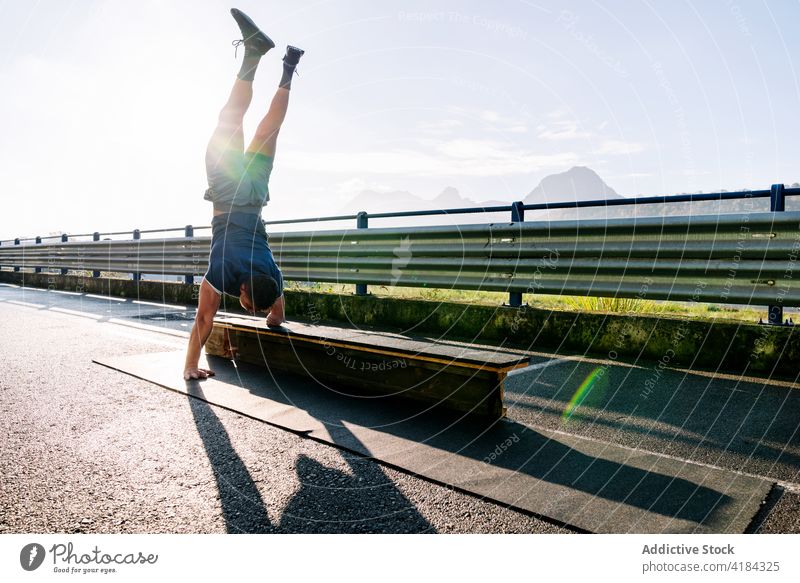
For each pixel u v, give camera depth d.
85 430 3.29
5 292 14.41
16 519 2.23
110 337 6.75
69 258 15.30
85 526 2.18
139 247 12.62
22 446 3.03
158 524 2.21
